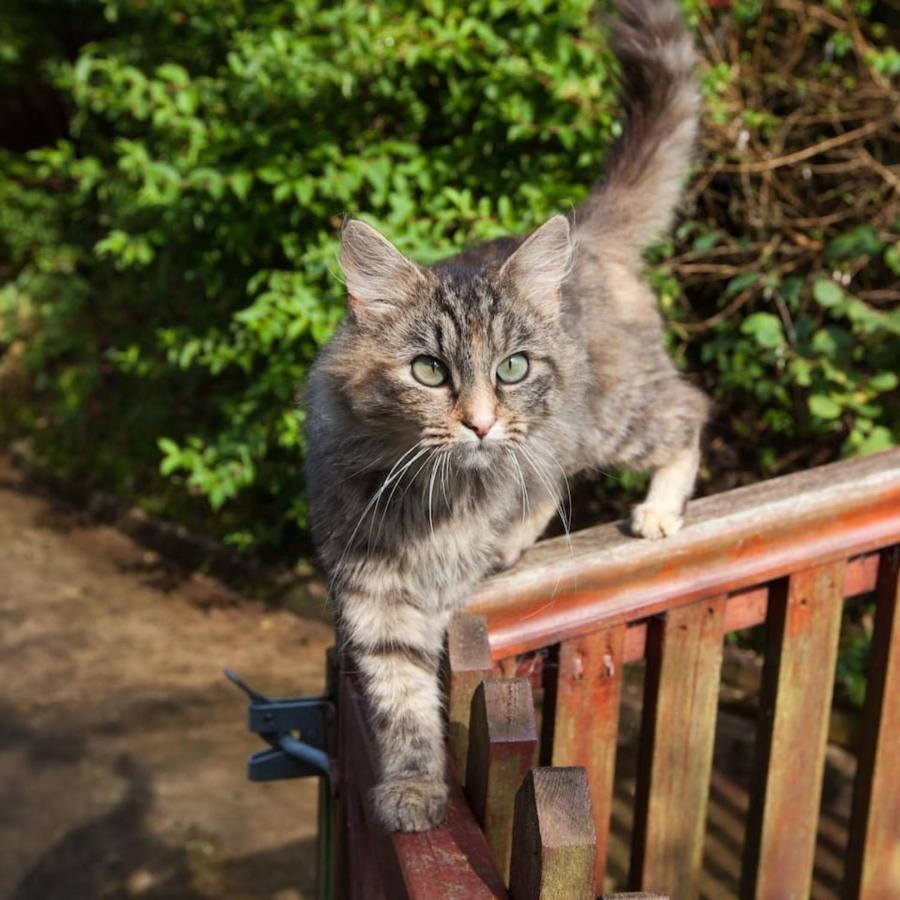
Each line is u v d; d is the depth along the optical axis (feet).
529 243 2.21
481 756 1.66
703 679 2.03
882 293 3.86
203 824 3.63
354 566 2.09
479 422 2.10
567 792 1.42
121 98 4.58
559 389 2.26
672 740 2.04
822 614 2.09
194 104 4.32
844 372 3.65
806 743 2.12
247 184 3.97
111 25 6.81
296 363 4.24
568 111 3.83
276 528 5.01
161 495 5.78
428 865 1.56
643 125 2.83
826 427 3.90
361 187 4.16
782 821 2.14
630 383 2.57
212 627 4.87
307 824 3.65
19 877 3.41
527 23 3.85
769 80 4.02
